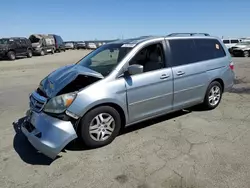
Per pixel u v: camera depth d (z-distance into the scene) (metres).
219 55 5.58
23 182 3.07
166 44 4.62
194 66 4.94
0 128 4.84
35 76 12.23
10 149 3.94
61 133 3.42
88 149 3.85
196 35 5.25
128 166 3.34
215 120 4.95
